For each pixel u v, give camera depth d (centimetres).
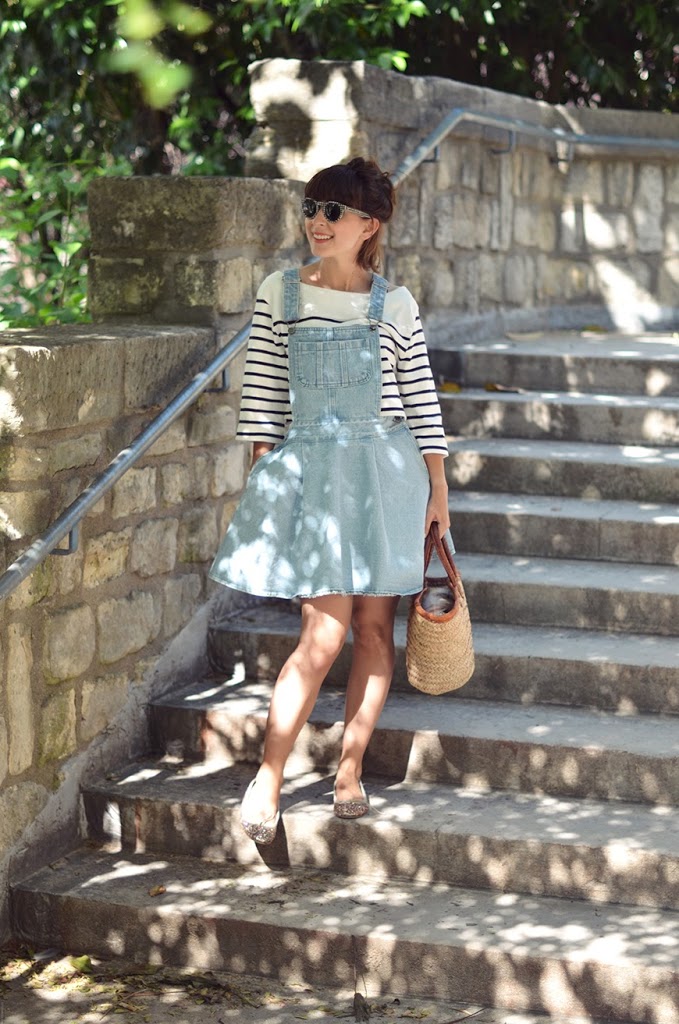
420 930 313
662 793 350
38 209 604
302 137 502
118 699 381
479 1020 301
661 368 536
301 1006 309
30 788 346
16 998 314
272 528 331
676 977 290
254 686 413
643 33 737
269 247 442
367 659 349
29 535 328
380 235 337
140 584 388
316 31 604
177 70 596
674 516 448
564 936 308
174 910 327
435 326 573
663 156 682
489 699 394
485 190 608
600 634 413
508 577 427
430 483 344
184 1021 302
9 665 330
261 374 339
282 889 338
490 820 342
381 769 372
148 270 420
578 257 689
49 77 664
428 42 734
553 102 771
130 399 367
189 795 363
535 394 540
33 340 348
